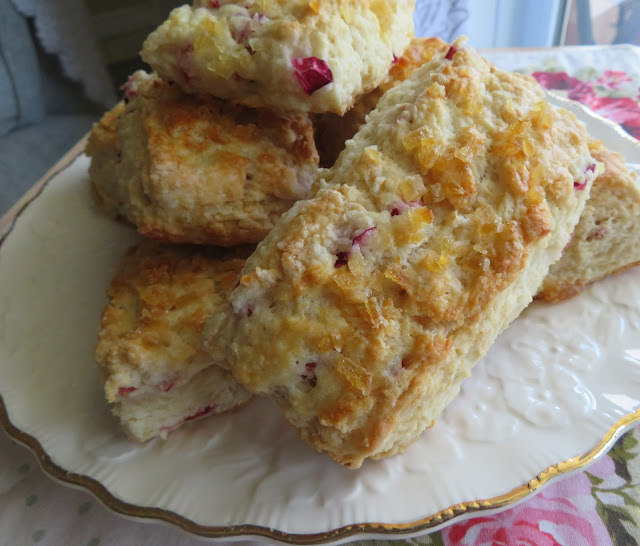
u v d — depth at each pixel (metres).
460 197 0.14
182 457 0.15
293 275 0.13
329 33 0.16
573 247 0.19
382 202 0.14
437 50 0.20
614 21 0.43
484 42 0.47
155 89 0.19
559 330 0.18
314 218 0.14
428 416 0.15
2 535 0.15
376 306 0.13
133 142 0.18
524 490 0.14
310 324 0.13
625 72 0.31
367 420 0.13
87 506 0.16
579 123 0.18
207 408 0.16
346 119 0.20
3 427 0.16
